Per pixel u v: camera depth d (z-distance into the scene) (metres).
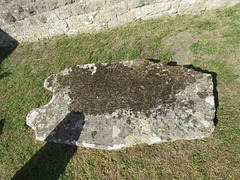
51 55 4.17
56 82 2.78
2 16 4.45
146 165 2.01
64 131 2.30
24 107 3.11
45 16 4.36
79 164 2.18
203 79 2.25
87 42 4.21
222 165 1.82
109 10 4.13
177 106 2.14
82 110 2.39
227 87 2.42
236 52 2.79
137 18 4.29
